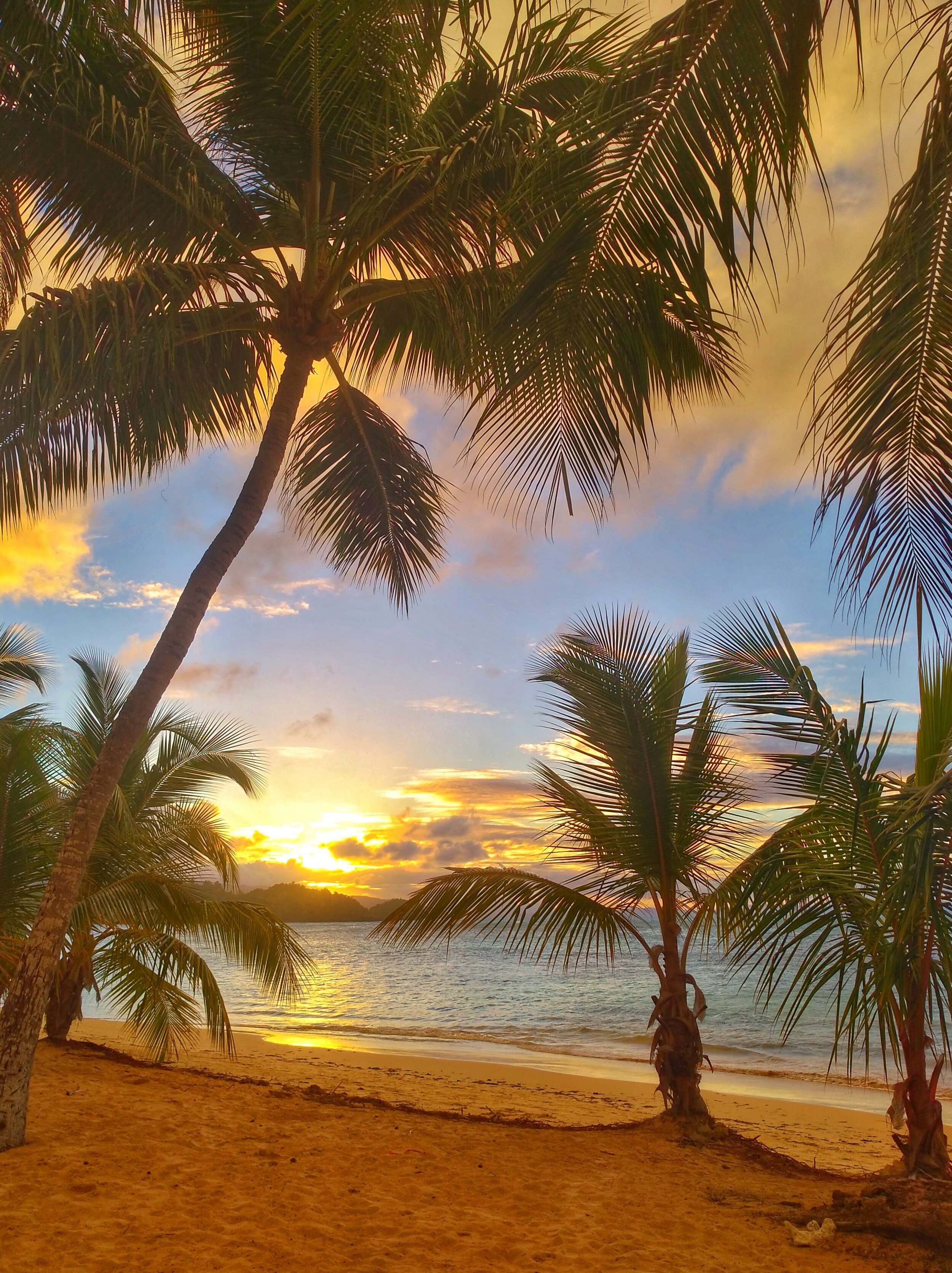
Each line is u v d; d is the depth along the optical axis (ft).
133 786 36.88
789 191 8.23
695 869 25.30
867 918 17.58
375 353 26.22
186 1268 12.15
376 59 14.08
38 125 17.99
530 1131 23.62
